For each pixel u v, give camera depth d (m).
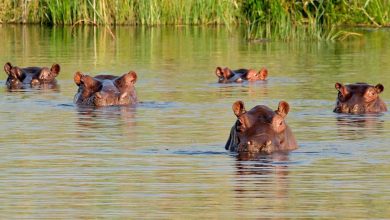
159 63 88.69
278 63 88.81
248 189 37.94
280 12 113.00
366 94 60.31
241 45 105.62
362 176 40.28
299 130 52.69
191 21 126.19
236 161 43.28
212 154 45.03
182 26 124.88
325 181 39.34
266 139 44.69
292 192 37.41
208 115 58.28
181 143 48.28
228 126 53.91
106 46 103.69
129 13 124.88
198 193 37.28
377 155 45.00
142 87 72.06
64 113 59.31
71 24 125.56
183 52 98.25
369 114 59.00
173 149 46.56
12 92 70.44
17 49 101.00
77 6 124.88
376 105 60.19
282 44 107.56
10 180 39.75
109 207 35.16
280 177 40.06
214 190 37.75
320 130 52.59
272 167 41.94
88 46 103.81
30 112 59.84
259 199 36.31
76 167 42.41
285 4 115.69
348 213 34.22
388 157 44.50
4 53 97.00
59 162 43.53
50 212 34.44
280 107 45.56
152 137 50.22
